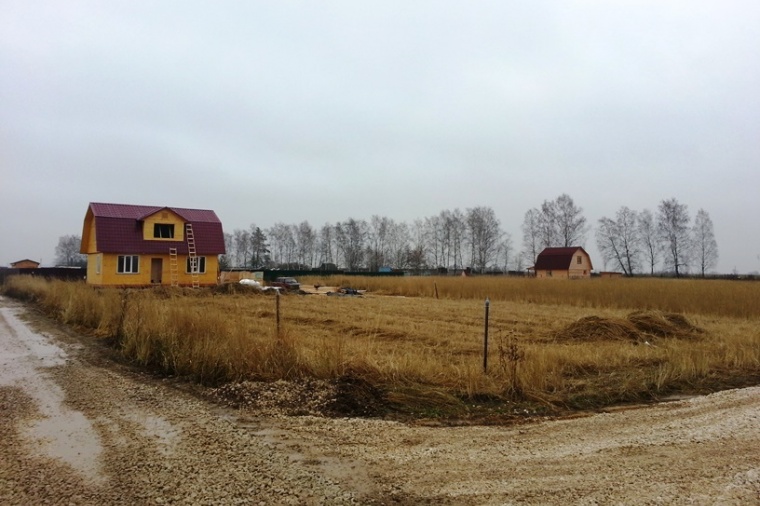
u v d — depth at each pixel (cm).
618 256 9106
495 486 507
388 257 10031
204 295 3038
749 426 711
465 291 3447
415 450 609
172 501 469
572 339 1509
